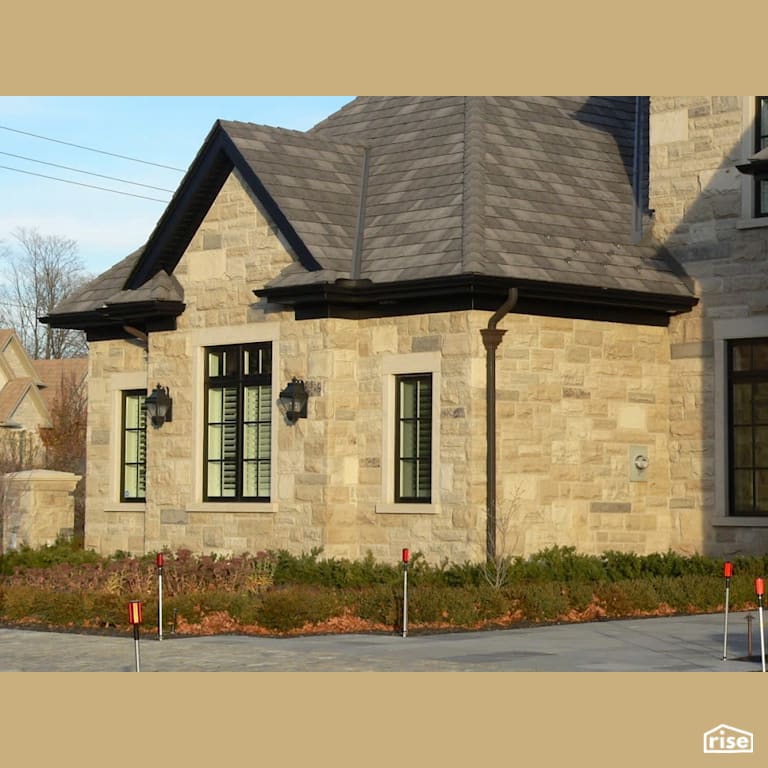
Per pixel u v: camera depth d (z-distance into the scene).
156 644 19.97
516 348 25.58
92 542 31.70
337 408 26.30
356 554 26.33
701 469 27.31
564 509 26.06
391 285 25.39
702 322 27.41
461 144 27.89
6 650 19.69
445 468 25.22
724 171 27.30
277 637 20.75
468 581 23.92
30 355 88.12
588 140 29.61
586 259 26.50
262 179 27.02
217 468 28.41
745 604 23.77
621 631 20.64
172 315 28.98
